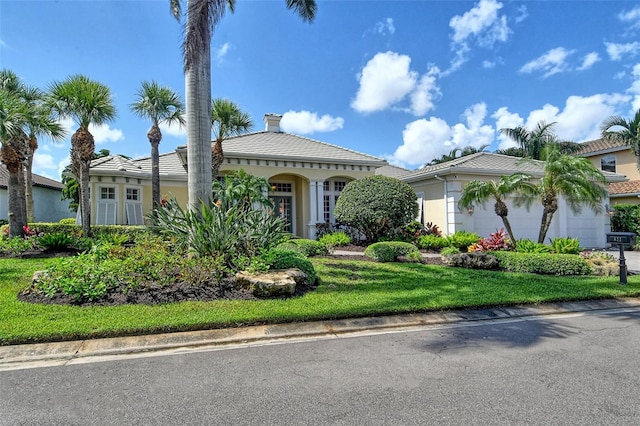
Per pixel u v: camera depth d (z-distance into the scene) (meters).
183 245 7.76
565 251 10.61
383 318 5.62
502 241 11.90
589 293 6.90
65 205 29.78
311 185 17.55
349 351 4.37
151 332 4.84
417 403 3.11
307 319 5.39
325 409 3.02
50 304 5.72
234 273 7.12
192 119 8.19
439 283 7.73
